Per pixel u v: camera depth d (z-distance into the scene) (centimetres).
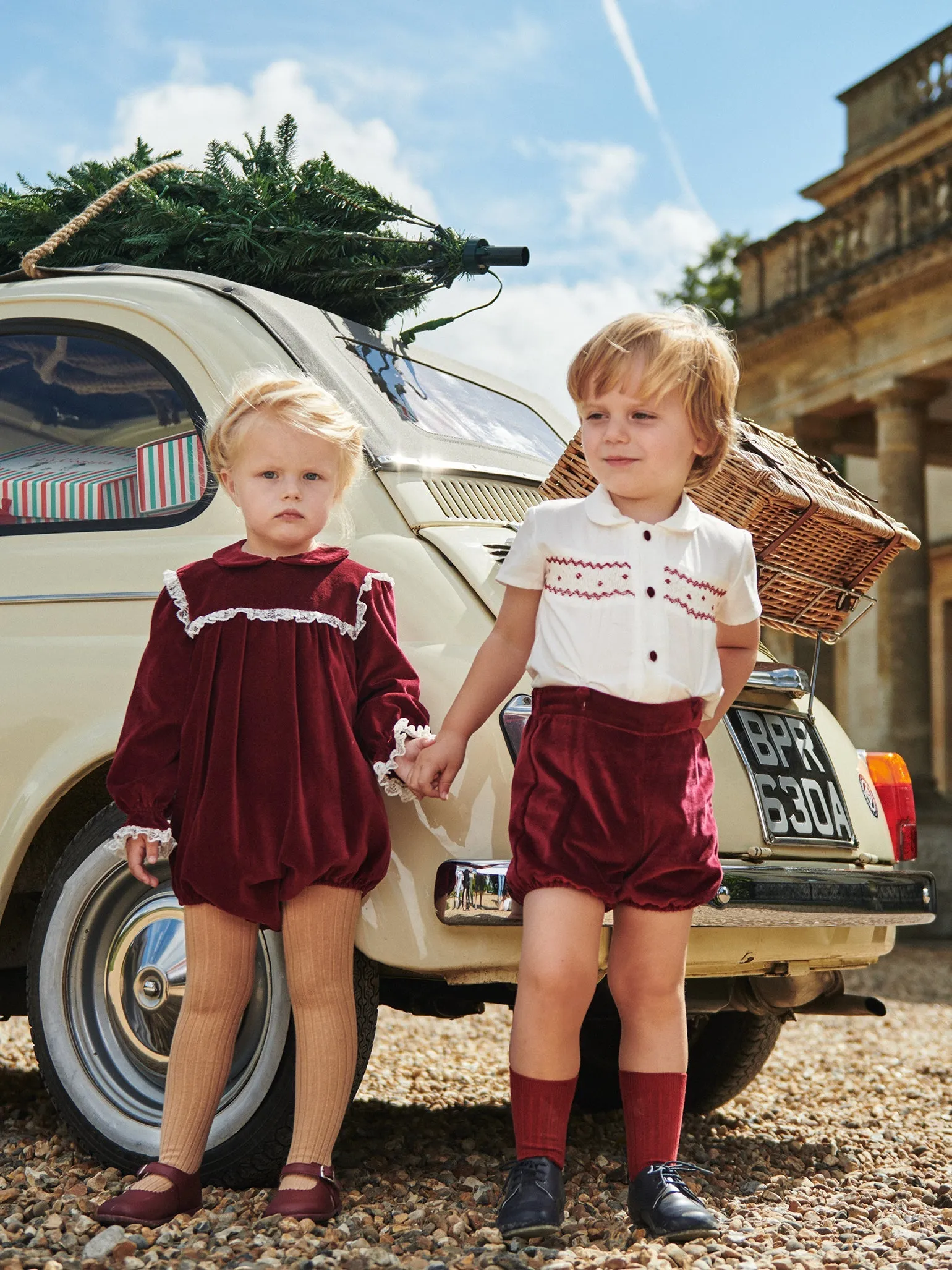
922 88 1175
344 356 306
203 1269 194
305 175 366
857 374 1046
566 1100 215
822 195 1255
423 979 276
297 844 217
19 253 385
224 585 229
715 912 237
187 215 352
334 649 228
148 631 265
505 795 232
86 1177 247
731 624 235
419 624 250
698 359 219
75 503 291
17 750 264
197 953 225
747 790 265
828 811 284
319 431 229
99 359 298
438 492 278
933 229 980
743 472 247
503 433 347
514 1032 215
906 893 279
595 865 212
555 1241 216
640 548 220
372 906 227
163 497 283
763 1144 322
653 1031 221
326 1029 223
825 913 255
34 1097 336
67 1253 206
